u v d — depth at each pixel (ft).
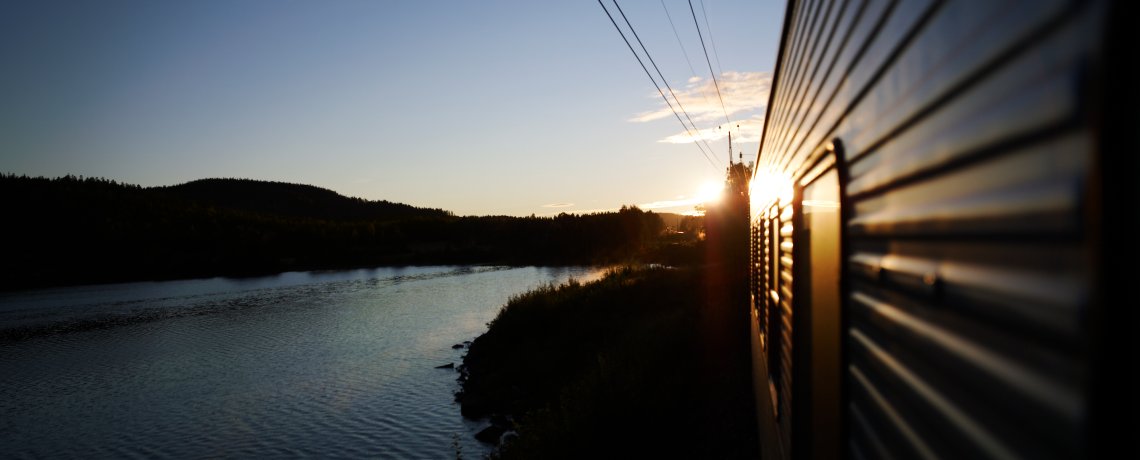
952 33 4.77
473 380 79.82
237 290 202.39
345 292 189.67
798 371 13.78
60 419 71.72
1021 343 3.88
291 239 410.31
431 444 60.29
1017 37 3.80
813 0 11.02
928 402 5.44
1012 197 3.93
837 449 9.10
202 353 102.63
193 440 64.44
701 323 72.74
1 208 339.98
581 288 125.49
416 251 407.85
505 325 101.30
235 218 476.13
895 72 6.21
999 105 4.06
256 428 67.05
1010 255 3.99
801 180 12.85
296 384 83.05
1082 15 3.14
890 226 6.50
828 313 9.85
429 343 106.11
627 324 91.25
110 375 90.12
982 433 4.42
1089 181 3.11
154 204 454.40
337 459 57.98
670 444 36.45
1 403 77.82
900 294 6.18
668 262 229.04
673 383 45.50
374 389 79.46
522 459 37.24
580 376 66.28
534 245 399.65
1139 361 2.95
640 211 398.01
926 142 5.38
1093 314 3.09
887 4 6.42
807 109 11.87
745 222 93.81
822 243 10.40
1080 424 3.22
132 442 64.44
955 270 4.83
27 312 153.28
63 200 383.24
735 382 49.42
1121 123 2.93
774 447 19.90
